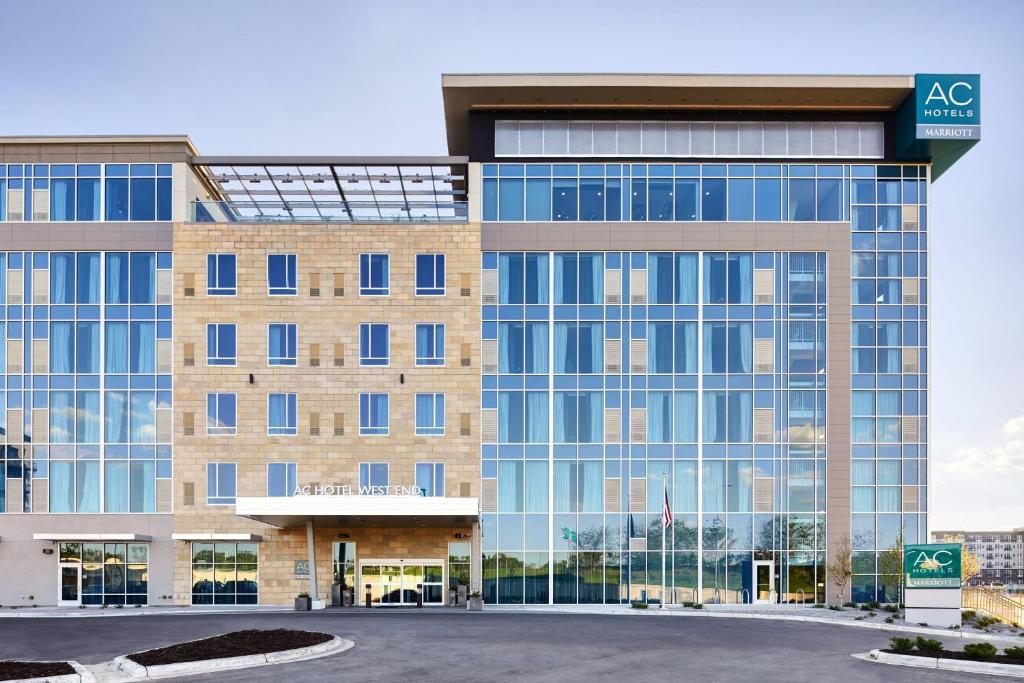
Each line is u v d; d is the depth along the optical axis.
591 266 45.09
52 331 44.44
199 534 42.84
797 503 44.00
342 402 44.22
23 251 44.69
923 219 45.38
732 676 20.30
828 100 45.12
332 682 19.00
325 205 46.94
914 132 43.75
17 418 43.97
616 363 44.59
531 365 44.59
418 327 44.72
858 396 44.62
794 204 45.41
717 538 43.75
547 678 19.70
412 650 23.69
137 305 44.56
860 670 21.44
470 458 44.03
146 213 44.88
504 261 45.09
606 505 43.94
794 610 40.66
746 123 45.91
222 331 44.47
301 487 43.75
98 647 24.23
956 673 21.16
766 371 44.56
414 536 43.88
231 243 44.88
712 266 45.09
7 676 18.98
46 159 45.03
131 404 44.16
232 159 45.09
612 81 43.88
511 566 43.56
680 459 44.16
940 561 36.50
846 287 44.91
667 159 45.41
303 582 43.53
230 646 22.81
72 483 43.75
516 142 45.88
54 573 43.31
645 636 27.75
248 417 44.06
